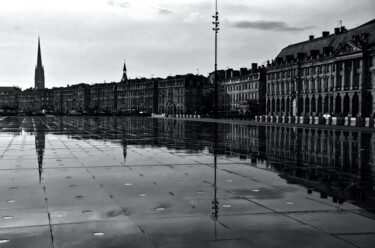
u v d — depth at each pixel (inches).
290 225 387.9
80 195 514.6
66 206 458.0
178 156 933.8
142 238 351.6
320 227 382.0
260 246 333.4
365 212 434.0
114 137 1563.7
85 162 824.9
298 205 463.5
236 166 773.9
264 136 1648.6
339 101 5000.0
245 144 1258.6
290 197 504.4
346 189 553.9
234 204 468.1
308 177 651.5
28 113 7160.4
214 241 344.5
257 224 390.9
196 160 861.8
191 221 400.5
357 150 1085.1
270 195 515.8
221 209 446.0
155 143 1286.9
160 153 996.6
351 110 4751.5
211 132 1948.8
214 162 829.8
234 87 7342.5
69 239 348.8
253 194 521.7
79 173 685.3
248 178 639.8
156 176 657.0
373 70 4463.6
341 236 357.1
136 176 656.4
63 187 564.7
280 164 804.0
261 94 6653.5
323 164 805.9
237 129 2241.6
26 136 1612.9
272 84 6392.7
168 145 1216.2
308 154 983.0
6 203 472.1
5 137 1547.7
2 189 551.2
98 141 1362.0
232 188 559.5
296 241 344.8
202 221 400.5
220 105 7775.6
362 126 2409.0
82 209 445.4
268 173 690.2
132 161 842.2
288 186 575.2
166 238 351.6
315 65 5423.2
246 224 390.9
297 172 703.7
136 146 1181.1
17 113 7224.4
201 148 1126.4
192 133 1856.5
